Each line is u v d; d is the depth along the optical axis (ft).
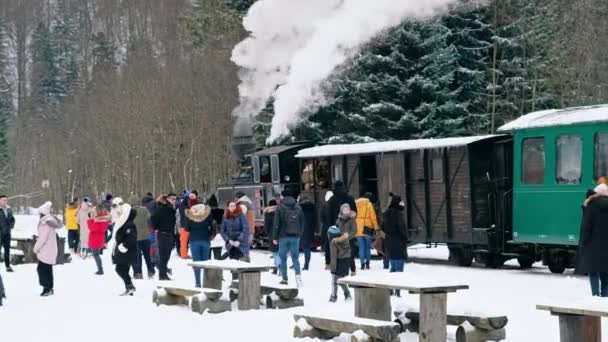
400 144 94.94
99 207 81.87
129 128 195.62
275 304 54.49
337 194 77.56
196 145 185.68
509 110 157.17
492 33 159.94
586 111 75.31
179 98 189.06
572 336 35.27
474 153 86.07
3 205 85.56
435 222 90.02
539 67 155.33
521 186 79.51
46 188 247.91
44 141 265.13
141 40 266.16
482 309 39.73
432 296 38.19
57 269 87.86
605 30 146.10
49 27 449.48
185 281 72.13
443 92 152.15
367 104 155.63
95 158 216.95
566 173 75.31
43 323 51.13
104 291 66.90
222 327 47.09
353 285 41.42
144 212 77.46
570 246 76.59
